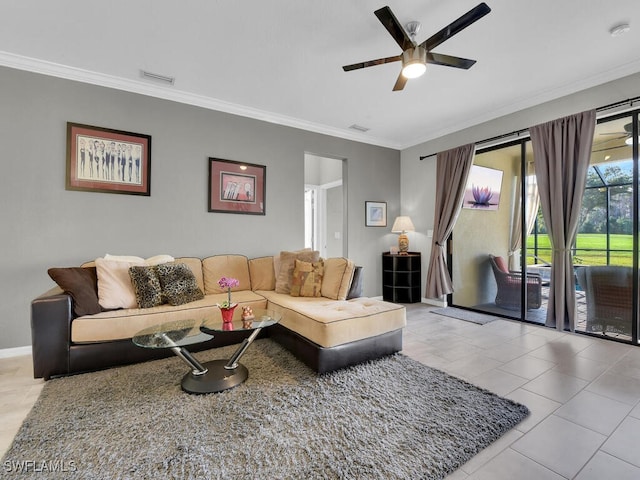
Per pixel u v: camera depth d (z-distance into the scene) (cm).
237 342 291
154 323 247
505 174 398
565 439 154
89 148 298
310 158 657
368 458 138
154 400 188
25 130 273
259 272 371
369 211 505
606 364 246
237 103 369
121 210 313
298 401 187
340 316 235
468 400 188
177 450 143
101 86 304
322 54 267
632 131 288
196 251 354
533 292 374
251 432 157
